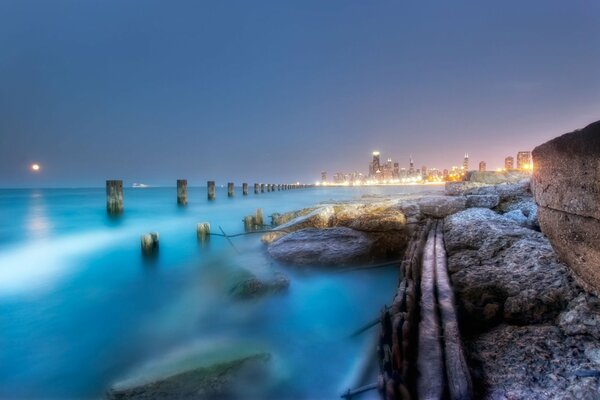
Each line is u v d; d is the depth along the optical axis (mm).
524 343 4488
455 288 6633
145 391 5074
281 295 9203
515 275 6418
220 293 9594
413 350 4348
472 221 11156
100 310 9203
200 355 6551
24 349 7230
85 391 5984
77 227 21172
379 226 13227
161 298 9961
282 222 18344
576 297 5055
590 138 3836
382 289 10391
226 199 45531
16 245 16234
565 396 3443
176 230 20484
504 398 3621
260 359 5879
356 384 5762
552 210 5125
